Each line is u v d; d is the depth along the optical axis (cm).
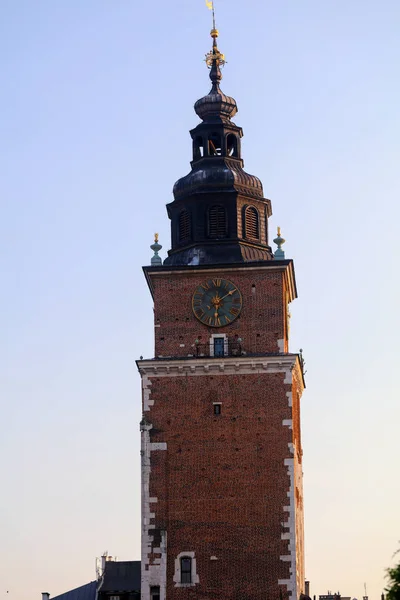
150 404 10312
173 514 10106
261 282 10500
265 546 10006
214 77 11238
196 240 10662
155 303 10531
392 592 7081
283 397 10244
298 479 10656
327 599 13575
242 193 10744
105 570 12469
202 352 10412
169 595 9962
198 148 11012
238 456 10181
